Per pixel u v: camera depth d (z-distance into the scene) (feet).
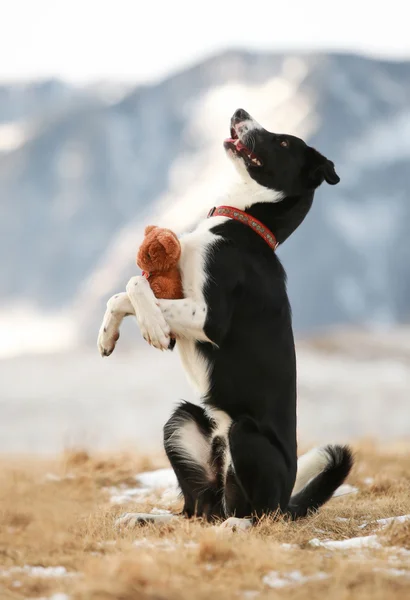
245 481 20.59
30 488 25.21
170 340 20.88
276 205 22.66
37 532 19.02
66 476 28.73
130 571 14.56
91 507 23.72
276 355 21.44
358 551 17.15
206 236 21.49
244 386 21.15
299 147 22.76
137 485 28.27
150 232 21.24
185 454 21.66
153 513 22.59
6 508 21.67
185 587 14.19
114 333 21.31
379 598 13.74
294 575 15.25
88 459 32.35
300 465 22.68
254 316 21.29
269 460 20.57
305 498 21.94
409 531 18.06
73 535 18.85
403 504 22.54
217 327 20.76
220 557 16.12
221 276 20.92
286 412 21.50
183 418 21.85
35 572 15.64
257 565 15.60
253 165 22.75
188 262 21.07
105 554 17.21
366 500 24.32
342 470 22.29
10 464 37.11
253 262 21.50
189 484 21.66
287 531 19.19
